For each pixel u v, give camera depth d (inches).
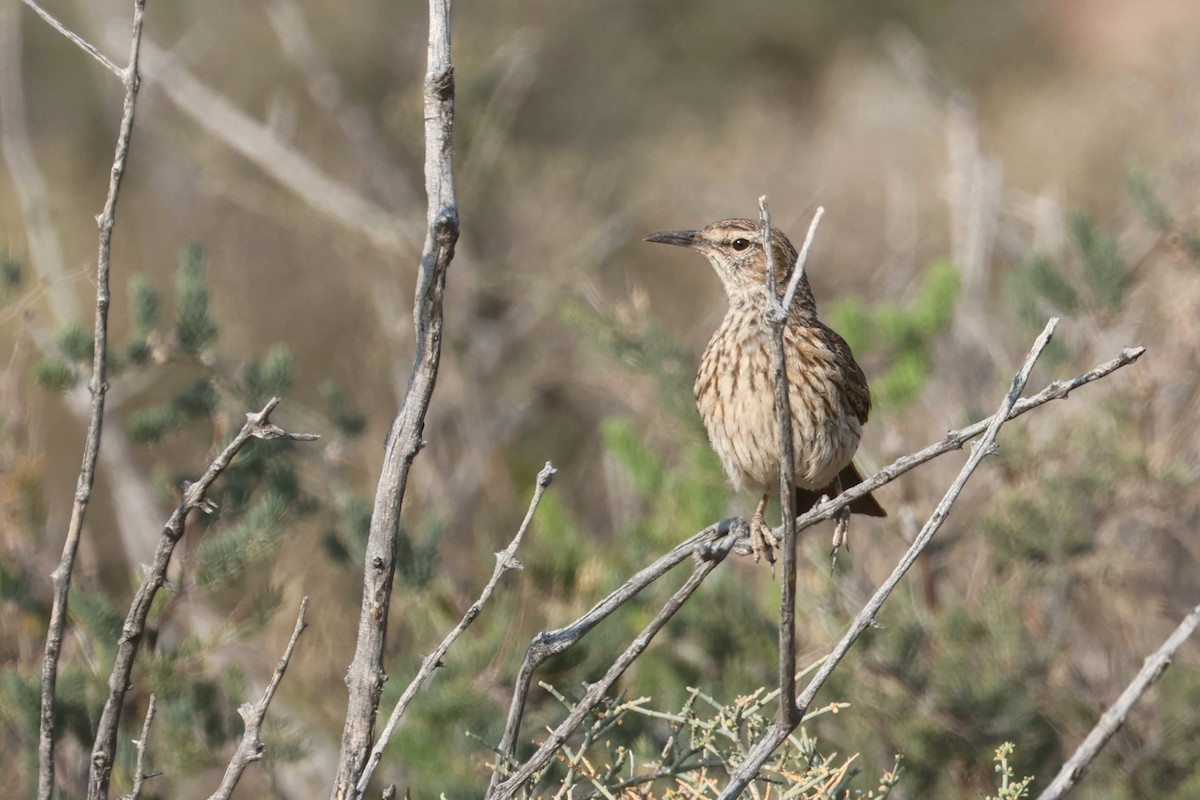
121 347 435.8
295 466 473.7
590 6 1024.2
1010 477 497.0
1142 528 518.0
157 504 512.4
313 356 732.7
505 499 593.3
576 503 621.9
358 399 650.2
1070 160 878.4
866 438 538.3
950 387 539.2
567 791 297.0
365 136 757.9
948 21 1051.3
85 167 839.1
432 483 561.0
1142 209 528.1
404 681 407.2
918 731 425.1
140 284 440.8
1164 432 512.1
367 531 435.5
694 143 980.6
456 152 708.7
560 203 759.1
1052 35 1007.6
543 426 680.4
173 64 768.3
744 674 425.7
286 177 716.7
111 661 394.9
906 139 900.6
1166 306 519.8
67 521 548.7
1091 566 470.0
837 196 863.1
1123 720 256.7
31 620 417.4
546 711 411.2
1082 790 435.8
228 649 481.7
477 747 396.8
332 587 506.3
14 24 575.5
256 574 498.0
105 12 860.0
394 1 908.0
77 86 865.5
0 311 438.9
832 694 431.2
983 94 981.2
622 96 995.3
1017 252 634.8
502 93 727.7
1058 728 445.7
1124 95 881.5
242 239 780.6
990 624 448.8
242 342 671.8
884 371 511.5
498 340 676.7
